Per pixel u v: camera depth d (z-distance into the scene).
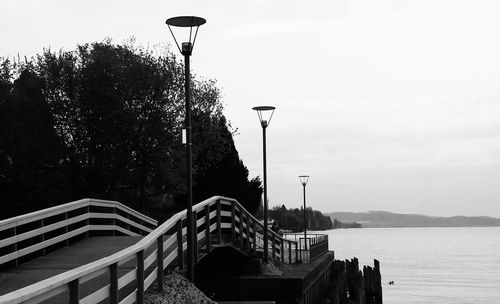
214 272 18.59
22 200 22.42
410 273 80.38
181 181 26.48
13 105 23.48
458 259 112.62
